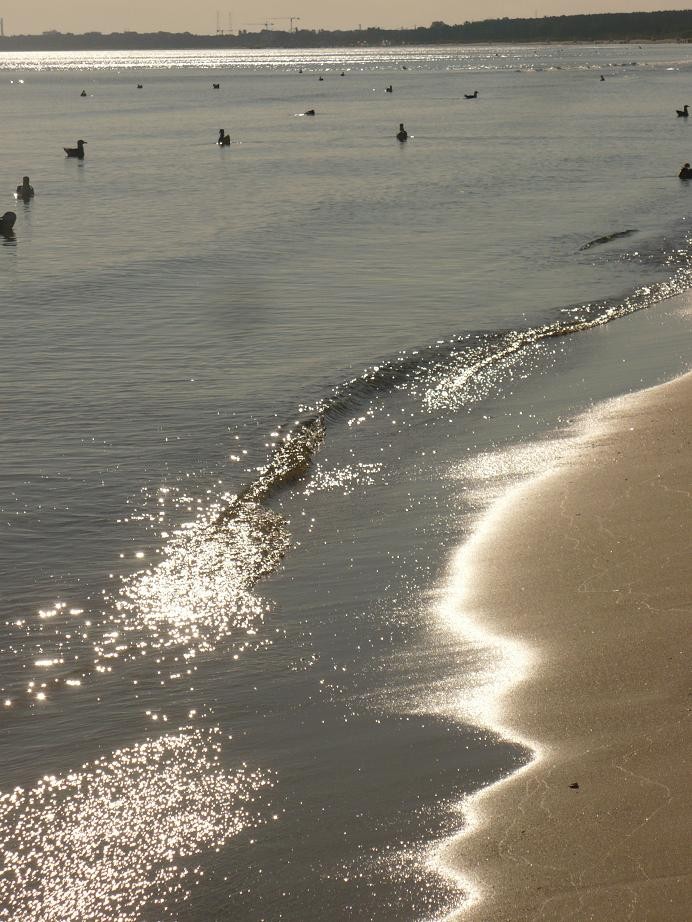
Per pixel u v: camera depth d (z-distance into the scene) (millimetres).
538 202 42719
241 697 8469
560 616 9312
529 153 63750
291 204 43875
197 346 21266
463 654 8836
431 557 11047
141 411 16984
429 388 18281
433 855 6352
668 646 8516
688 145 67250
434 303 24938
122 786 7344
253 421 16406
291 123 96250
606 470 13219
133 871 6508
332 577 10750
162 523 12500
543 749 7312
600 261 29922
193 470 14320
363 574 10766
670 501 11805
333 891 6172
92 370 19531
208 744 7805
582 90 143000
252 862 6484
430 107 115375
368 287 26938
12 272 29953
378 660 8891
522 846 6324
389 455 14867
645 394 16750
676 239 33094
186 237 36000
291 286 27281
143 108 123938
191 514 12773
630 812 6512
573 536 11125
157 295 26562
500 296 25609
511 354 20328
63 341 21859
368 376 18781
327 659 9000
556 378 18547
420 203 43188
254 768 7438
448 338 21531
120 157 67562
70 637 9664
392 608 9883
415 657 8867
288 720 8055
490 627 9281
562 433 15133
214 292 26797
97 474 14172
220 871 6430
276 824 6812
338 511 12727
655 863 6059
